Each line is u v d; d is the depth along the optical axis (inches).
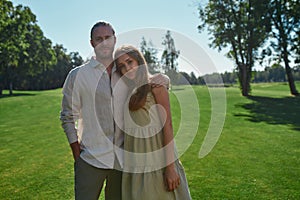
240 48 987.3
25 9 1136.2
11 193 139.9
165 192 85.4
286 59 981.2
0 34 986.7
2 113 564.7
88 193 85.7
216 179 155.0
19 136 311.9
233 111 539.8
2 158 214.5
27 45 1151.0
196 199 127.1
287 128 338.3
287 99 821.2
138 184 84.8
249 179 154.3
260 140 266.4
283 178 155.1
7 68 1296.8
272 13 943.0
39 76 1911.9
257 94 1019.3
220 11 964.6
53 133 326.3
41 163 197.3
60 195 135.9
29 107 679.7
